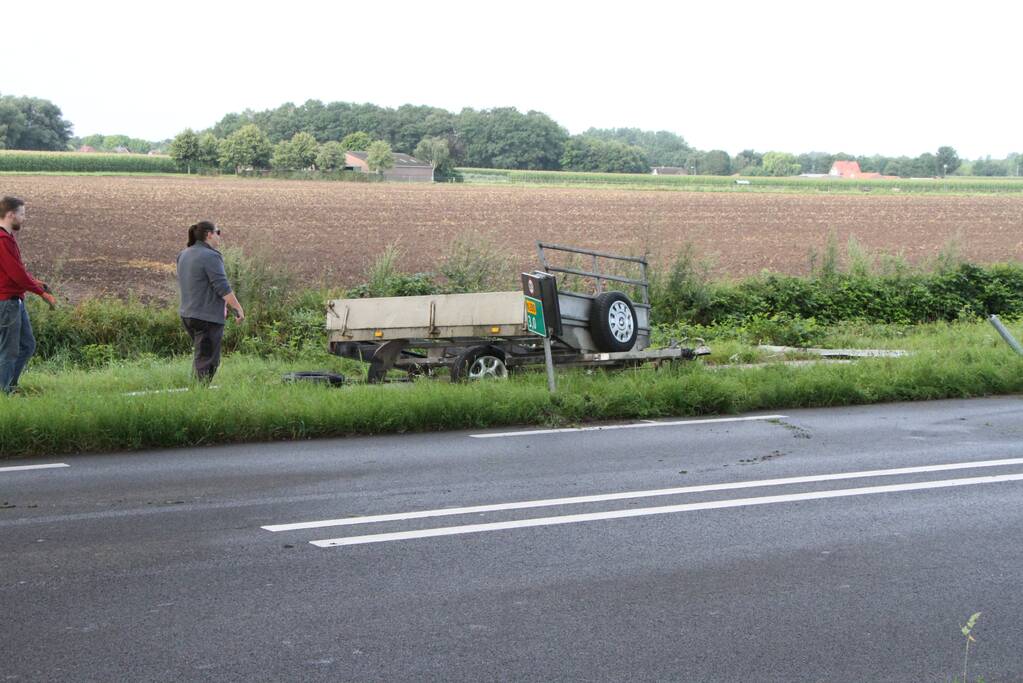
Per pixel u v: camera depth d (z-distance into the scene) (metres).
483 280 19.69
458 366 12.17
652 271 20.66
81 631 4.75
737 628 4.81
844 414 10.93
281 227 56.19
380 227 57.66
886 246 53.75
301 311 18.11
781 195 107.06
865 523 6.58
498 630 4.77
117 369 13.98
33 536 6.26
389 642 4.62
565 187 122.69
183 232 49.25
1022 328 18.55
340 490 7.43
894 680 4.29
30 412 9.02
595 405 10.62
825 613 5.00
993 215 79.25
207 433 9.28
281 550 5.98
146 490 7.45
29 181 100.12
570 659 4.45
